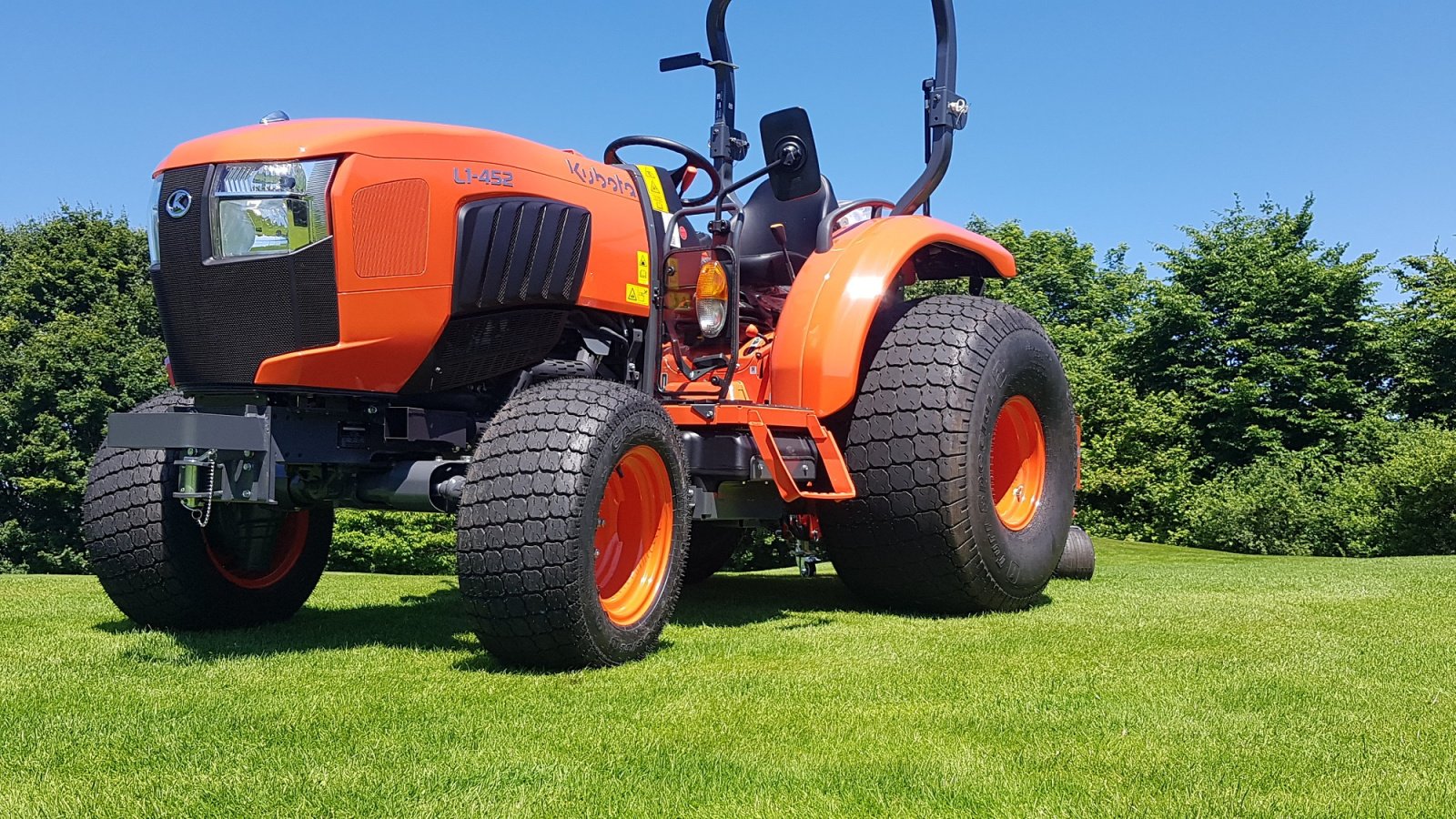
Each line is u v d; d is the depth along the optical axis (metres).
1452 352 22.27
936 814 1.66
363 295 2.99
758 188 4.48
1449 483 14.70
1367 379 23.38
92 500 3.44
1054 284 27.66
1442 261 23.62
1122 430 18.94
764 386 3.96
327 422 3.11
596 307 3.45
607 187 3.59
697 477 3.56
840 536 4.04
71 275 24.00
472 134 3.25
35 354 21.45
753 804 1.70
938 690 2.54
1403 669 2.76
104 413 21.55
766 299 4.30
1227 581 5.21
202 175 2.99
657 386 3.68
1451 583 4.91
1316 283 23.03
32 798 1.72
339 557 14.38
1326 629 3.44
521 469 2.74
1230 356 23.58
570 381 2.99
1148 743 2.06
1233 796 1.74
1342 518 16.12
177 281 3.01
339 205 2.96
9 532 21.64
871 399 3.98
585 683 2.61
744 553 9.04
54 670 2.79
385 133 3.07
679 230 4.09
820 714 2.29
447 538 14.25
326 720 2.22
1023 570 4.13
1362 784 1.80
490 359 3.26
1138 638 3.29
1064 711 2.32
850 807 1.69
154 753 1.98
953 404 3.90
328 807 1.68
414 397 3.24
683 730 2.16
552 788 1.78
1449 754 1.98
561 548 2.70
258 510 3.69
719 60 4.73
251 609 3.68
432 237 3.09
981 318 4.13
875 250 4.01
